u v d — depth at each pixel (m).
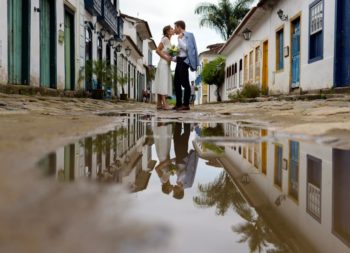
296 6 13.95
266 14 18.05
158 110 8.66
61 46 12.59
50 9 11.80
